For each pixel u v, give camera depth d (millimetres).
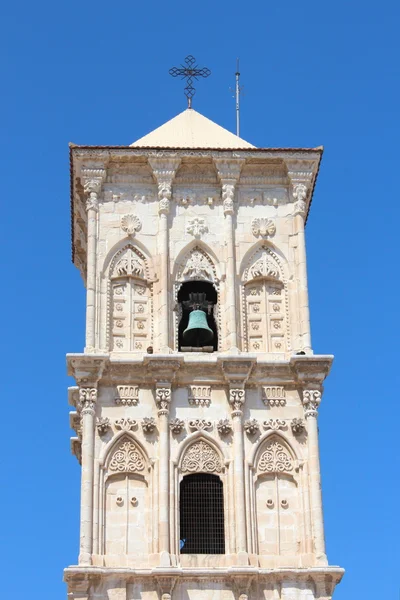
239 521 56938
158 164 64062
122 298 62062
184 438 58656
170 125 68250
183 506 57875
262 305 62312
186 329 61125
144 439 58656
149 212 63719
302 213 63938
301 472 58312
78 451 63812
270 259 63219
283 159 64375
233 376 59406
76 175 64625
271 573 55688
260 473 58406
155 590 55438
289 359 59969
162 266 62281
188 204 63906
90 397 58906
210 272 62781
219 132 67688
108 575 55281
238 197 64250
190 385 59719
